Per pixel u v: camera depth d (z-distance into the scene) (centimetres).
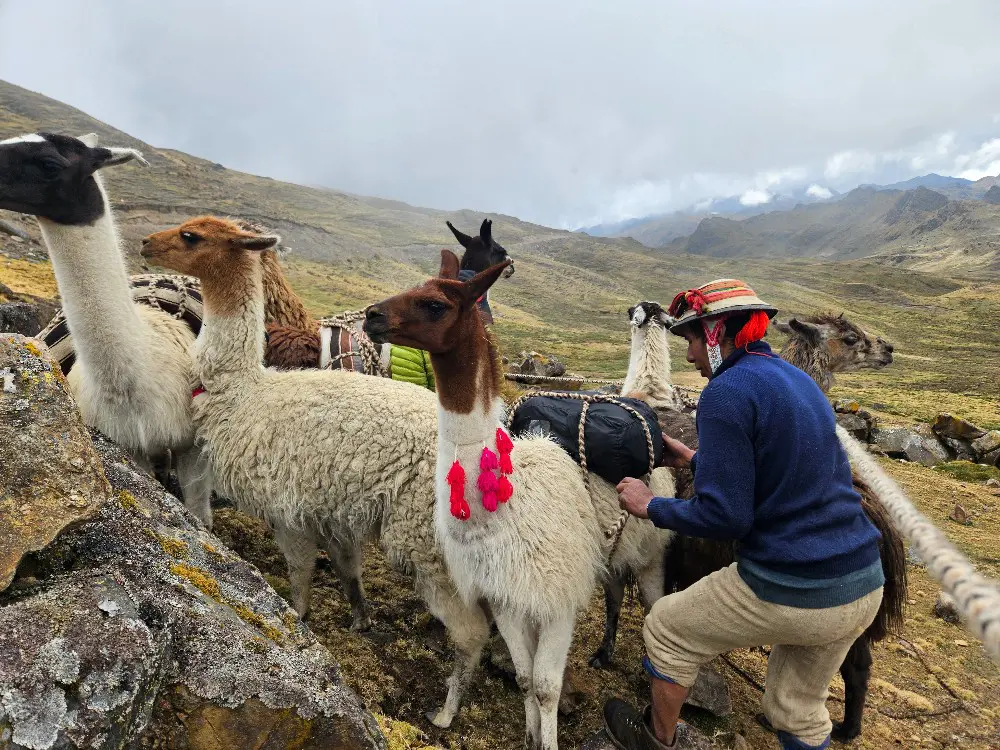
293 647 154
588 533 206
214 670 133
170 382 241
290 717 136
